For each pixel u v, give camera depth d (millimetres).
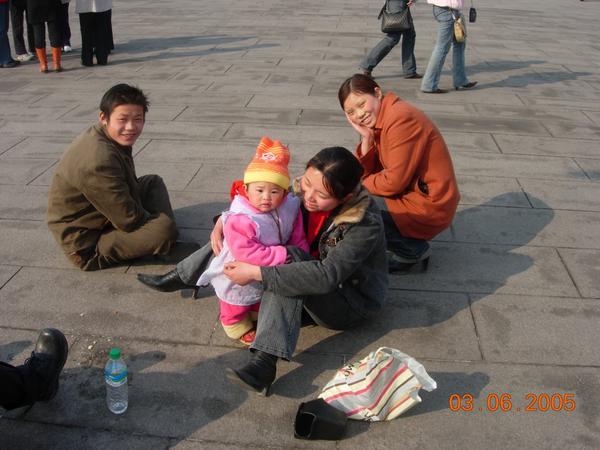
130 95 3477
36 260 3898
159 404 2768
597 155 5766
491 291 3646
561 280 3766
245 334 3145
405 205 3668
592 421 2721
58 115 6754
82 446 2543
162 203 4094
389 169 3570
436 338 3234
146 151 5656
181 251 3842
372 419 2676
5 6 8852
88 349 3105
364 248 2814
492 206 4688
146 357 3061
